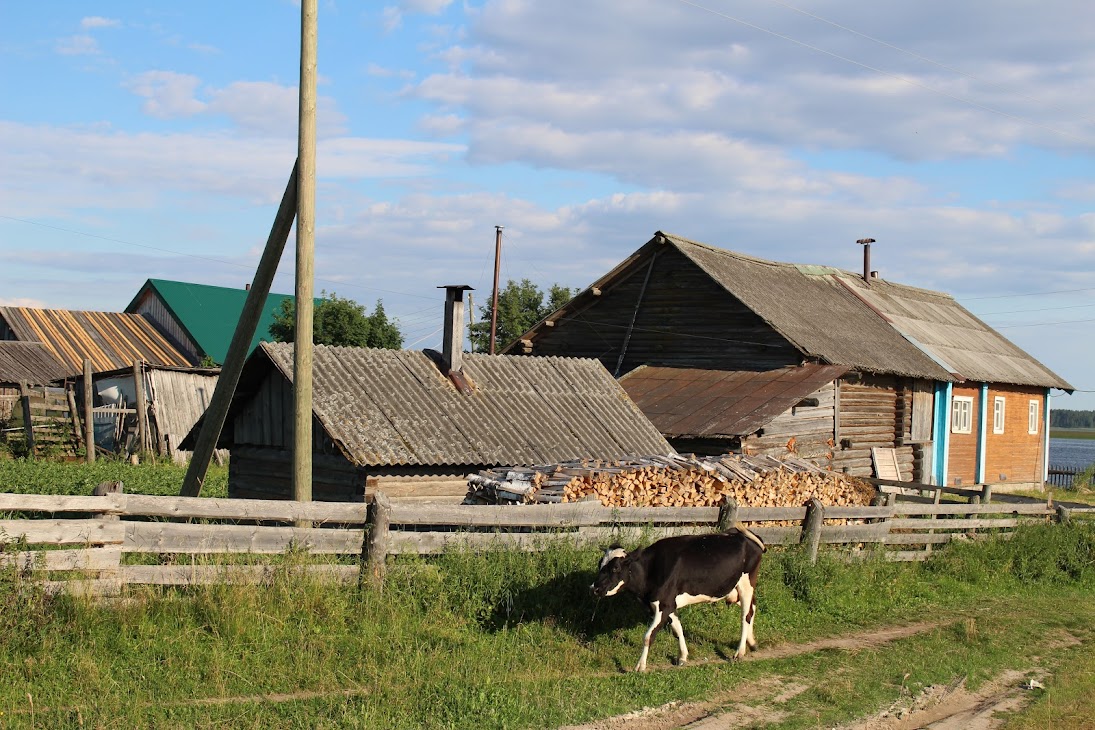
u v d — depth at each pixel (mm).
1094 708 9672
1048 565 16750
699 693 9047
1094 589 16375
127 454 29875
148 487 20250
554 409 18438
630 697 8781
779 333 26328
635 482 13289
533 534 11164
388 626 9508
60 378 33781
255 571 9578
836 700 9141
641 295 30016
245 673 8289
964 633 12031
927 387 31812
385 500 10234
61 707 7309
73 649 8203
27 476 20031
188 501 9406
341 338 41844
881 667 10352
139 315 47000
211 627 8883
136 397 30141
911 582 14609
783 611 12133
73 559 8789
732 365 27750
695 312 28812
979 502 20172
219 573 9414
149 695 7695
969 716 9211
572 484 12633
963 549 16469
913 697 9469
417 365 17938
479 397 17750
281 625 9086
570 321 31719
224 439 18266
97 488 9273
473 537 10820
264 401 17297
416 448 15430
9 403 33500
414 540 10477
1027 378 38156
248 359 16594
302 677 8375
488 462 15875
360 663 8758
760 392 24172
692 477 13914
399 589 10039
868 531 15305
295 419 11195
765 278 31688
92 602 8648
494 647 9508
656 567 9766
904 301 39469
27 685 7555
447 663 8969
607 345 30734
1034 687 10266
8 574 8297
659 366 28984
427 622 9773
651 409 24156
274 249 11758
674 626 9953
